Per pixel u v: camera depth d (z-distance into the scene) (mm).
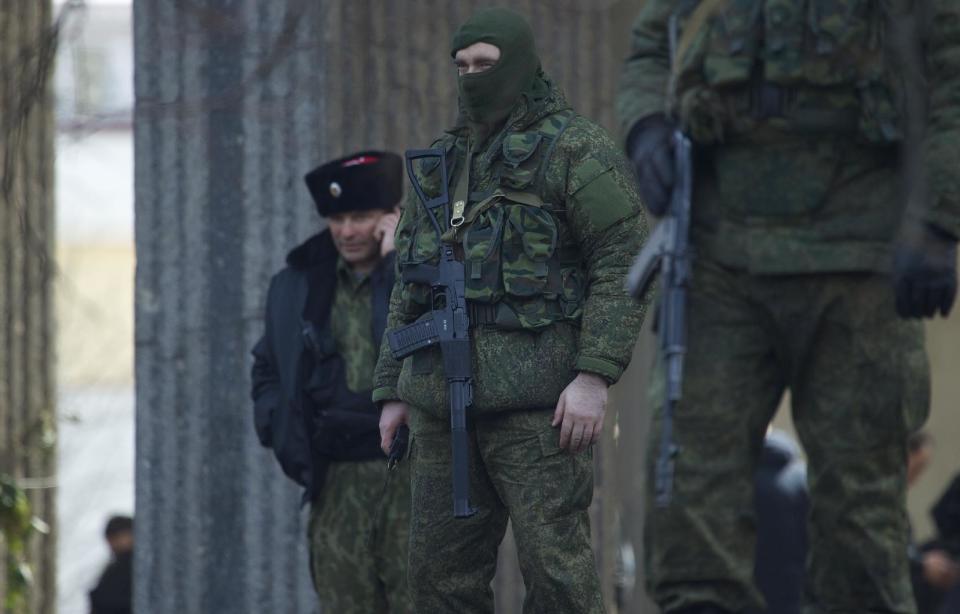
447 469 17609
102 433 61250
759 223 19922
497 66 17141
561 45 29078
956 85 19000
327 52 27297
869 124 19359
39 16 33656
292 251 23312
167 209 27750
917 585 32688
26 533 32094
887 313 19859
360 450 22375
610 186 17094
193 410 27750
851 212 19734
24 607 34969
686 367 20250
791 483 30703
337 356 22656
